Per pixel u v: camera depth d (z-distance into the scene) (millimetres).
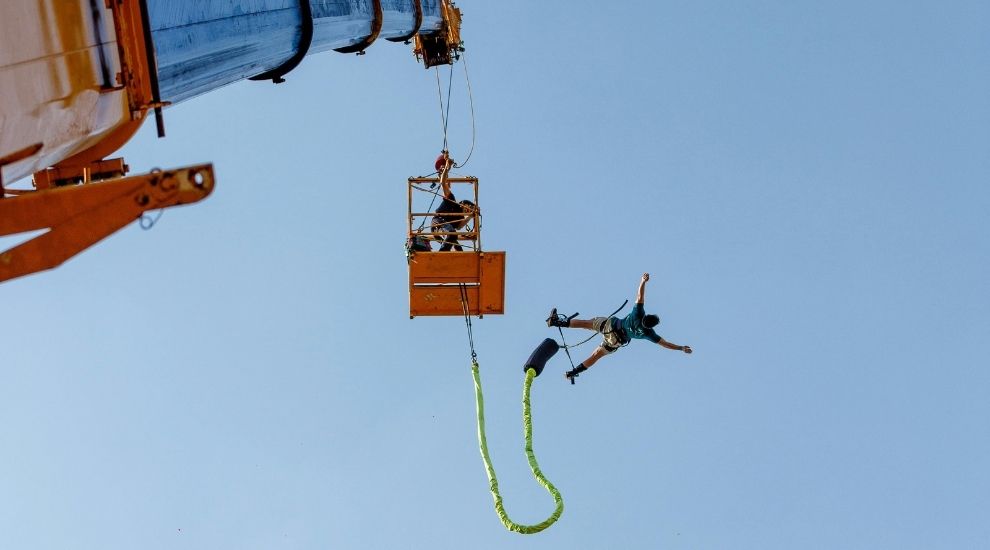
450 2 26188
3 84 7504
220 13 11523
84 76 8672
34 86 7910
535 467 18109
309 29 14523
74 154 9734
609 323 19688
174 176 8055
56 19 8164
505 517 17344
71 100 8531
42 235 8016
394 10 20188
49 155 8969
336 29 16391
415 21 22453
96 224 8031
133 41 9609
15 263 7980
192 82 11703
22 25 7625
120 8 9336
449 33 26016
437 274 19469
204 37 11164
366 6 18016
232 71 12812
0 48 7355
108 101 9266
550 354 19766
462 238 20125
